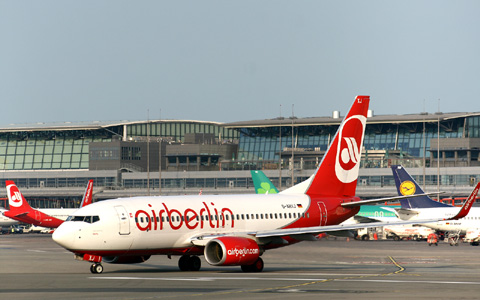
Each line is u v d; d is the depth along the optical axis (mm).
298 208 123938
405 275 100375
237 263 105750
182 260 115188
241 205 118938
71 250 105000
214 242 108062
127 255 108688
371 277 96688
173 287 82812
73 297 73250
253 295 74250
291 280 91688
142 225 107750
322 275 100750
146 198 112062
